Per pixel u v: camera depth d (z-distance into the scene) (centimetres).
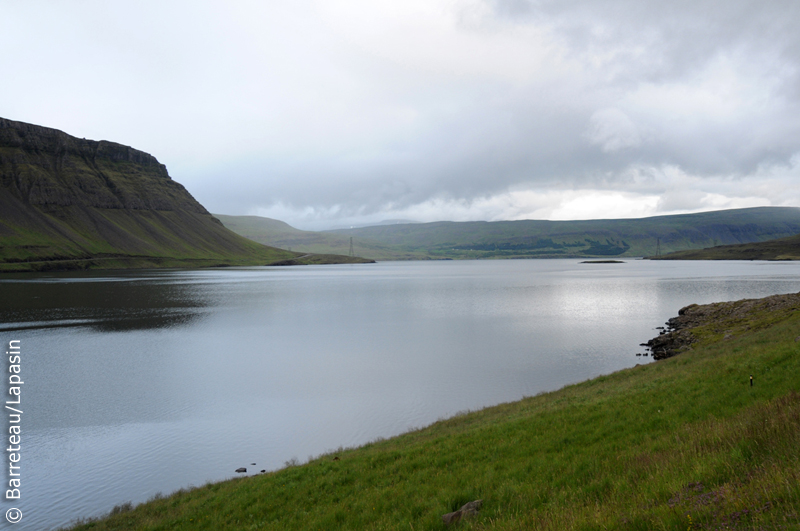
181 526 1720
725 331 5322
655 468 1234
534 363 5312
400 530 1250
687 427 1569
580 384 3522
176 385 4612
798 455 994
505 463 1656
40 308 10300
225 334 7512
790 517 755
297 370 5184
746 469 1039
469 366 5238
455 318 9288
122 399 4162
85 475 2702
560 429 1956
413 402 3997
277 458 2923
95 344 6612
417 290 16288
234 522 1656
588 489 1227
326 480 1889
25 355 5894
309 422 3572
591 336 7000
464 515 1233
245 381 4747
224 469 2778
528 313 9869
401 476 1769
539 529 1001
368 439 3203
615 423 1856
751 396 1772
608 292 14362
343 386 4531
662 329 7438
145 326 8181
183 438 3275
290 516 1592
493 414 2866
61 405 3994
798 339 2612
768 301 6397
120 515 2022
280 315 9856
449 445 2072
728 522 805
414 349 6259
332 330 7925
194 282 19688
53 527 2125
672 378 2588
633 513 947
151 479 2652
